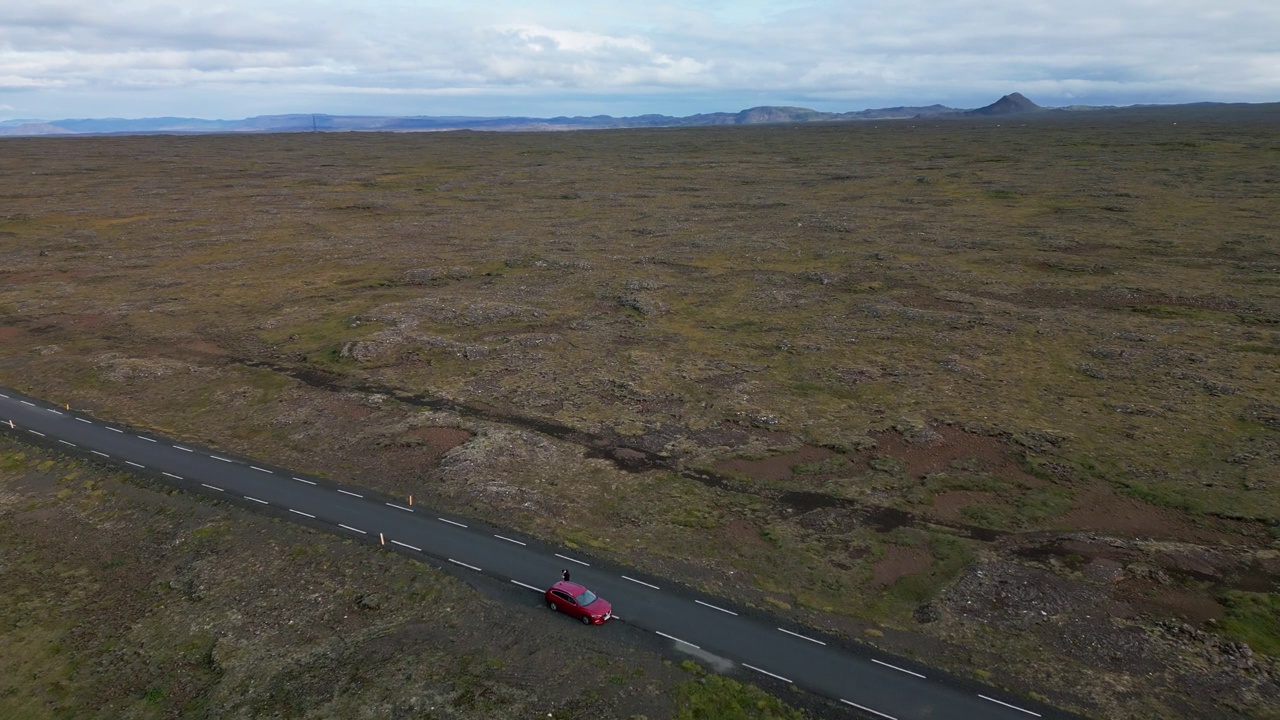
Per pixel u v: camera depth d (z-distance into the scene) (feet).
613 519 118.93
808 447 143.84
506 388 173.27
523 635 92.07
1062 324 210.38
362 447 143.74
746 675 85.25
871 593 100.53
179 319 231.09
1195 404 156.04
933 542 111.86
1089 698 81.41
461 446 140.26
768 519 119.03
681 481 131.23
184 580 104.88
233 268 296.30
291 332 216.95
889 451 141.38
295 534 114.93
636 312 233.55
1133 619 93.40
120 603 100.53
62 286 268.82
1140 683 83.25
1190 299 228.22
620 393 169.27
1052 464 133.80
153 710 81.66
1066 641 90.07
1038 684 83.66
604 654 88.58
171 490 128.98
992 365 182.91
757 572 105.09
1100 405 157.99
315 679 85.15
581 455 140.56
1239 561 104.42
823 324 219.20
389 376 182.19
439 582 102.42
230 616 96.99
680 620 94.63
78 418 160.04
